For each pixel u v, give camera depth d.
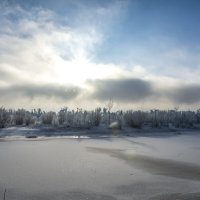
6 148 30.73
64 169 19.70
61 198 13.42
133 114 67.62
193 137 50.59
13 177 17.20
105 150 30.31
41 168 19.88
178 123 77.88
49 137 46.12
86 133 53.38
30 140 40.44
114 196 13.87
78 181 16.48
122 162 22.91
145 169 20.31
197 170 20.23
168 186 15.75
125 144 36.91
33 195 13.80
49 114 64.19
